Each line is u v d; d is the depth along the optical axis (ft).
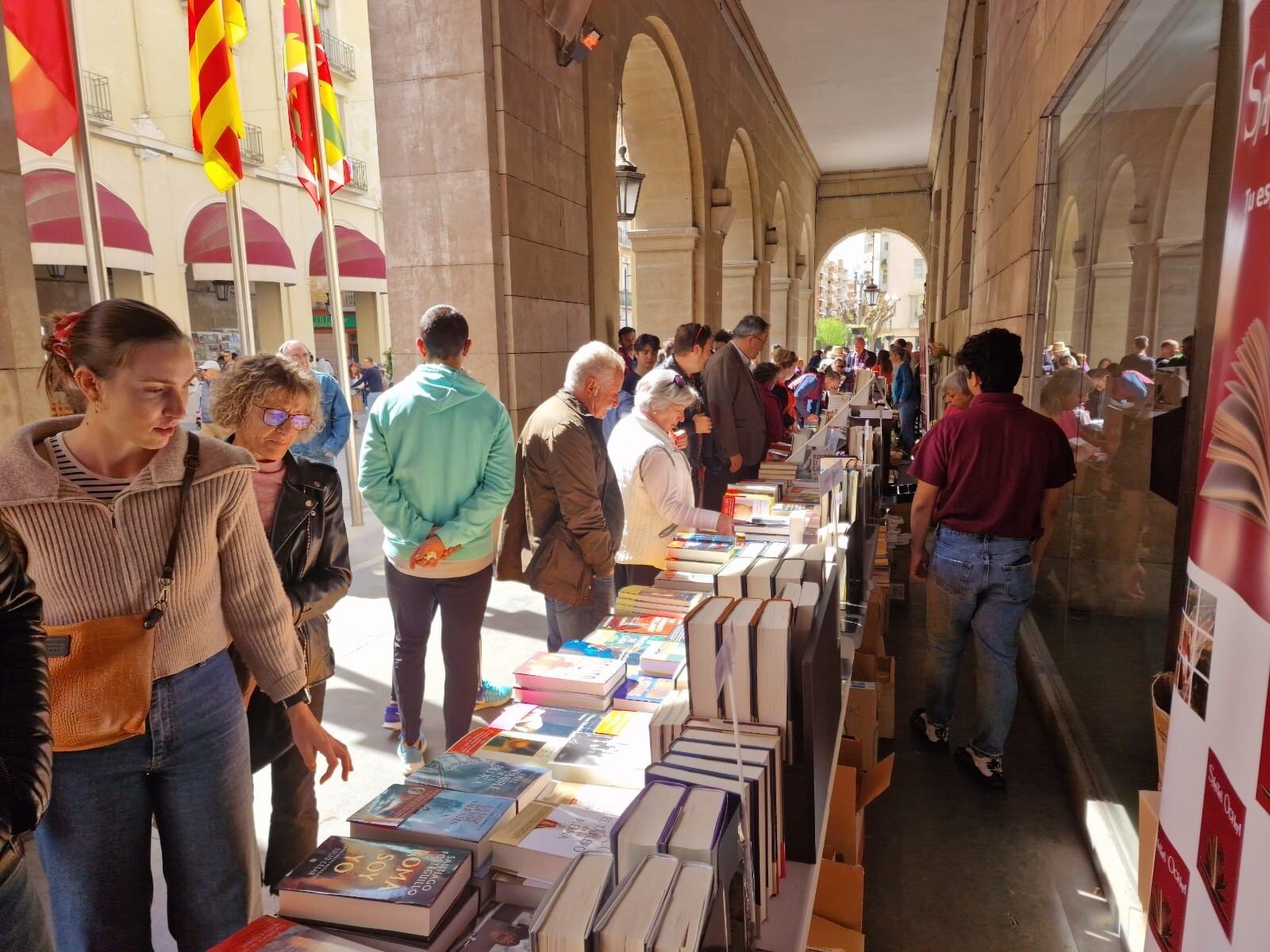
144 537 4.78
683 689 6.44
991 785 10.43
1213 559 3.41
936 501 10.62
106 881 4.92
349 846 4.51
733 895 3.76
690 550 9.46
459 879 4.32
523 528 10.44
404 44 17.33
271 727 6.72
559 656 7.09
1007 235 18.89
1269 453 2.82
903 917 8.16
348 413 16.37
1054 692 12.02
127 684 4.77
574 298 21.54
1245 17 3.26
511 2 17.63
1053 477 9.89
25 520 4.45
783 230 61.11
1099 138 11.13
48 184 38.24
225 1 15.38
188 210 51.44
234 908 5.40
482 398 9.29
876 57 44.09
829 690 5.82
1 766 3.62
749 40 39.27
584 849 4.51
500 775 5.30
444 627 9.70
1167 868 3.83
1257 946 2.80
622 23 24.11
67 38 10.51
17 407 8.71
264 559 5.67
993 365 10.09
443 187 17.58
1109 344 10.50
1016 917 8.13
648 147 32.09
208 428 6.85
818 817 5.19
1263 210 3.00
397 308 18.42
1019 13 17.75
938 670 11.13
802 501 12.09
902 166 76.28
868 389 25.07
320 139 18.52
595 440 9.66
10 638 3.78
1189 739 3.61
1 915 3.67
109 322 4.36
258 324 60.90
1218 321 3.47
